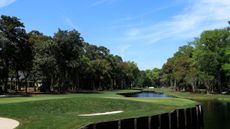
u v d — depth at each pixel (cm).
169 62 18062
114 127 2941
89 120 2920
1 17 9131
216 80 12406
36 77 10944
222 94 11638
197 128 4312
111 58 18225
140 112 3847
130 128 3152
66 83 12538
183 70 14438
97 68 15312
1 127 2677
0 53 9019
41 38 11362
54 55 10788
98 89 16762
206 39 11744
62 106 4488
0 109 3816
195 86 14350
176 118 4019
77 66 11569
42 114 3578
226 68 10706
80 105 4641
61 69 11006
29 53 9569
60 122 2802
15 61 9419
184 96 10269
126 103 5056
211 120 4853
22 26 9362
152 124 3469
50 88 11856
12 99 5500
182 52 16088
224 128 4088
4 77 9375
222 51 11575
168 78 18812
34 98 5853
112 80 18225
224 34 11638
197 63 12088
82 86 15962
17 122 2986
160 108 4578
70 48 11038
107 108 4647
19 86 11419
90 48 16588
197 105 4725
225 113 5675
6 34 9088
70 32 11094
